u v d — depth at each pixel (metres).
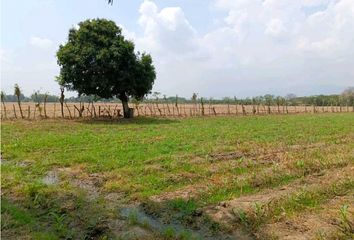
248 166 14.24
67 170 13.96
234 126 30.95
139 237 7.70
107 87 34.91
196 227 8.43
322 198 10.02
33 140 20.80
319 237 7.52
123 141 21.00
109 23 35.53
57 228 8.00
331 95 97.00
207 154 16.88
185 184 11.91
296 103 87.75
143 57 37.06
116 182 11.95
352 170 13.02
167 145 19.36
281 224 8.30
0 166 14.20
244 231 8.09
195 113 51.28
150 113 50.53
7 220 8.29
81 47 33.91
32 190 10.51
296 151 17.73
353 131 27.44
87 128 28.34
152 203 9.86
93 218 8.66
